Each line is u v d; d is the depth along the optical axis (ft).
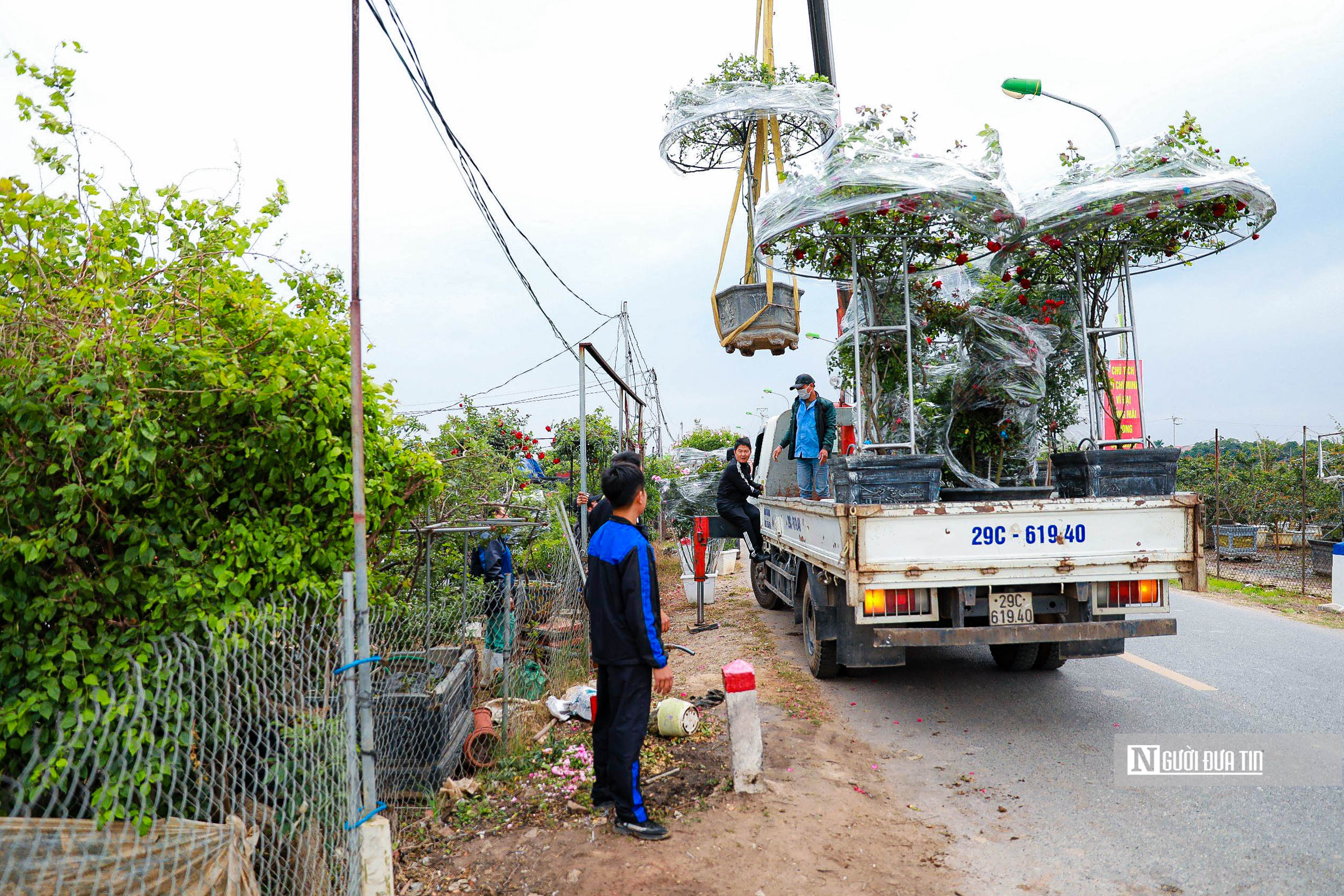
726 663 25.99
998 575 17.90
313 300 14.52
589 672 23.97
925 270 25.07
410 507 14.16
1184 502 18.15
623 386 31.83
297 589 11.27
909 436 25.58
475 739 15.89
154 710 8.67
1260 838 12.80
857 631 21.36
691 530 47.60
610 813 13.71
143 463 9.37
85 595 9.68
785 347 29.68
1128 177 20.79
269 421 10.98
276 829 10.15
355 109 10.89
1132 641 28.71
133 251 11.46
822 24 35.22
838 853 12.49
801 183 21.61
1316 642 28.07
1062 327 25.88
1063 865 12.17
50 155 11.16
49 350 9.69
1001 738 18.30
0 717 8.88
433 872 11.98
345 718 10.38
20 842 7.66
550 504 28.40
